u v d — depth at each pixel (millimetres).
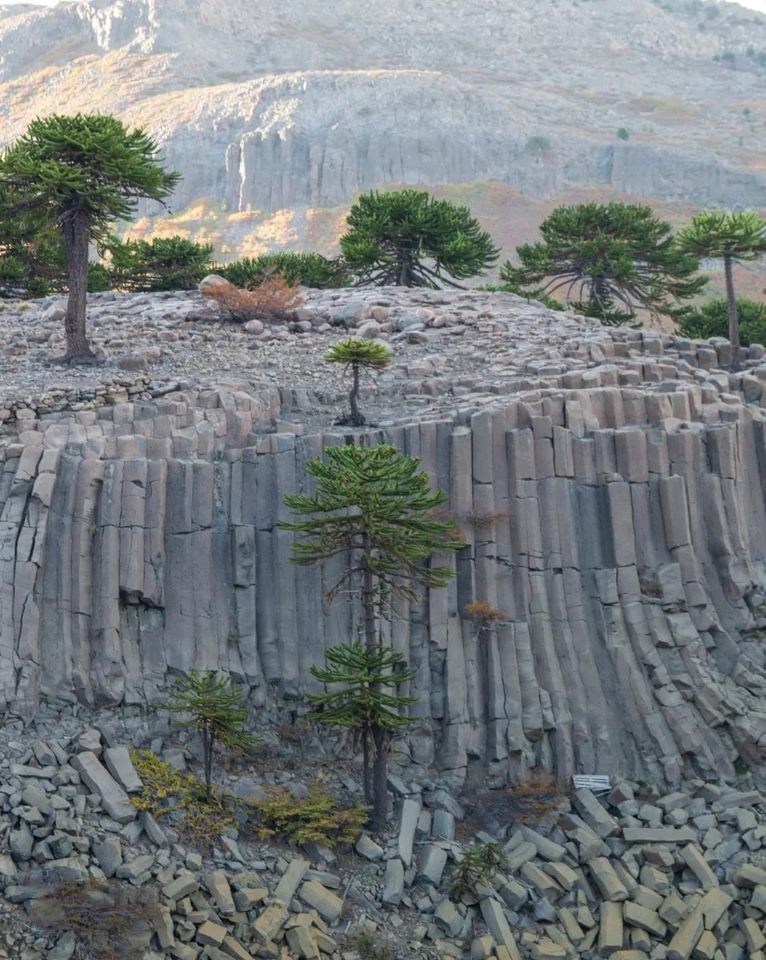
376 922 26875
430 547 29641
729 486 34594
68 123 37188
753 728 31719
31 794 25766
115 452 31875
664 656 32531
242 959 25047
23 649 28656
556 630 32625
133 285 61344
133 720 29125
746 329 62094
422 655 31656
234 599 31578
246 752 29609
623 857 29312
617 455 34062
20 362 38938
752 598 33719
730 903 28422
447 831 29156
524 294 62250
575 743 31516
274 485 32500
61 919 23891
